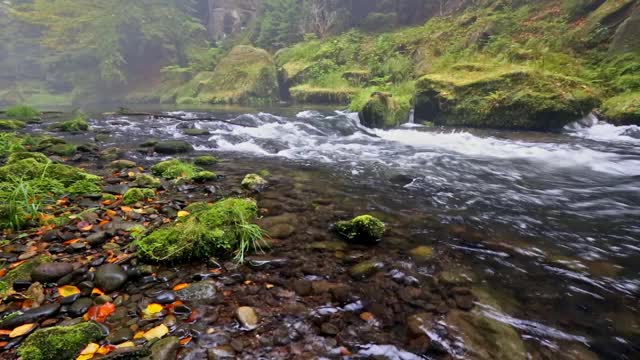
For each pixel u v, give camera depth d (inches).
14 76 1350.9
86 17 1200.8
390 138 383.9
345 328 80.6
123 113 489.4
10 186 138.8
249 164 243.6
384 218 149.4
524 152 306.7
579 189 208.2
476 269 110.1
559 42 485.1
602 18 474.0
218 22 1317.7
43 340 68.7
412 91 541.3
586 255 122.9
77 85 1274.6
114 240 114.7
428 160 277.4
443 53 612.7
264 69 826.8
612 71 415.5
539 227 148.1
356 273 103.7
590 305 93.7
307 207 157.8
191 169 203.2
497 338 79.2
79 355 68.1
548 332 82.6
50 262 96.7
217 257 108.3
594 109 389.7
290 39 1044.5
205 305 86.1
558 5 565.3
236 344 73.9
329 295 92.7
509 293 97.9
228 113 547.2
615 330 84.3
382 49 746.2
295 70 821.2
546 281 105.0
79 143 285.6
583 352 76.7
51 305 81.3
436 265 111.3
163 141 295.1
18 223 118.5
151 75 1302.9
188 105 802.2
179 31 1306.6
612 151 299.6
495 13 633.0
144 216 135.5
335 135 397.4
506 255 120.6
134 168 209.5
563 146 321.4
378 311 87.1
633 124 352.8
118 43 1239.5
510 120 404.5
